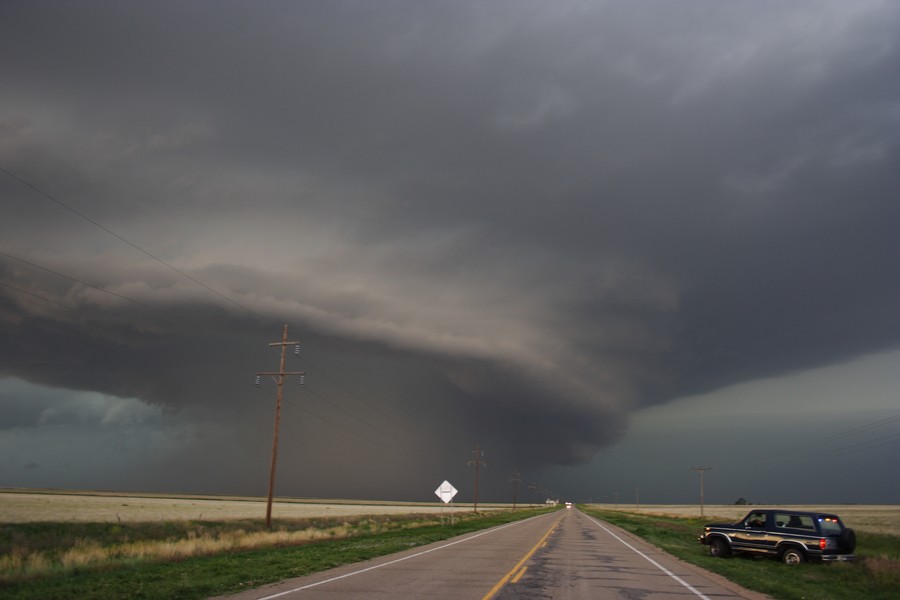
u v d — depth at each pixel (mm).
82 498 100250
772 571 23500
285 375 44969
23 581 16328
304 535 34594
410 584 16234
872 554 32562
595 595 15391
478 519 77250
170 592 14414
